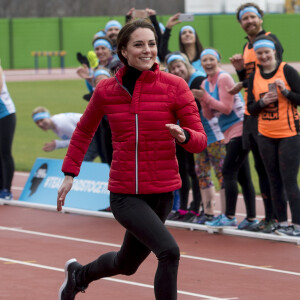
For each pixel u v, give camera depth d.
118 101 9.06
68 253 14.12
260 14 15.37
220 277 12.20
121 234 15.97
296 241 14.52
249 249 14.23
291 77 14.16
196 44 18.25
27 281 12.01
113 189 9.11
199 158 16.41
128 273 9.55
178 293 11.23
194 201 16.86
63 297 10.12
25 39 84.06
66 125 19.41
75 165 9.51
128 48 8.98
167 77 9.07
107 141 18.05
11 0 102.00
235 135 15.48
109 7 104.38
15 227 16.84
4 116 19.61
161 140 9.00
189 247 14.53
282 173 14.42
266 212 15.48
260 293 11.20
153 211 8.98
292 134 14.22
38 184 20.09
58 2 103.25
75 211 18.58
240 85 14.95
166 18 81.25
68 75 74.94
